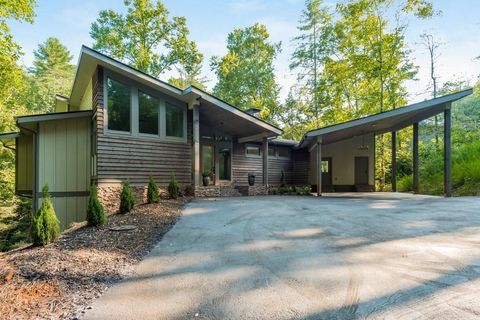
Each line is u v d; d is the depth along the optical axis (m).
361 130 14.11
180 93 9.93
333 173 16.89
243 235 4.88
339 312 2.30
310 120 24.84
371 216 6.42
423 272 3.09
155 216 6.48
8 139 12.07
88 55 8.14
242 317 2.28
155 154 9.82
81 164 9.41
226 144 13.86
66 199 9.13
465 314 2.22
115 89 8.95
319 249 4.00
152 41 20.14
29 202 14.71
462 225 5.29
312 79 22.09
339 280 2.94
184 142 10.73
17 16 11.30
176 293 2.75
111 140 8.75
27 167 10.71
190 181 10.86
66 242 4.49
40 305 2.51
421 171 14.79
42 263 3.47
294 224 5.68
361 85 18.98
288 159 17.41
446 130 10.32
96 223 5.61
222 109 10.80
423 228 5.11
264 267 3.38
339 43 19.23
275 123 26.64
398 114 10.56
